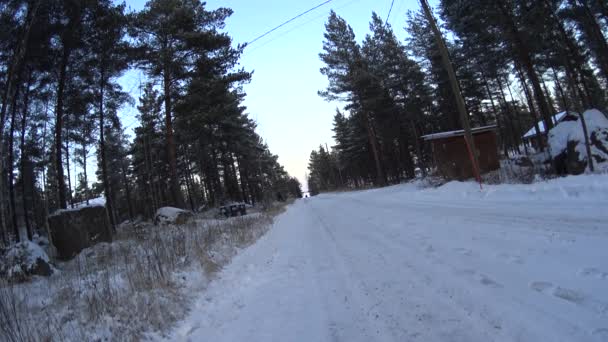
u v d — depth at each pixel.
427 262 5.69
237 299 5.70
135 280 6.09
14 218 19.78
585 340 2.74
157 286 5.83
